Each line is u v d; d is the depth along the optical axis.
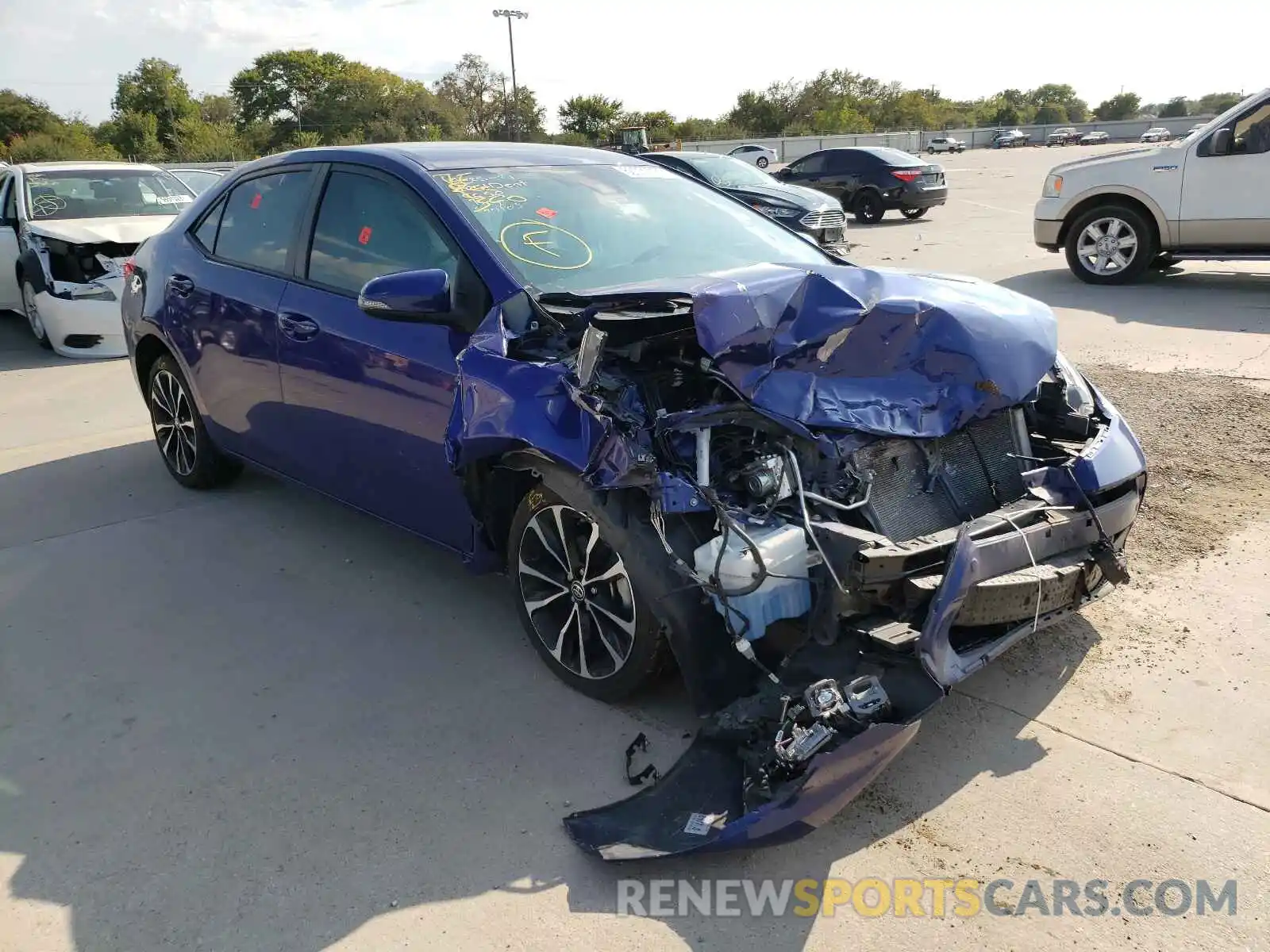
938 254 12.80
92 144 66.44
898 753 2.39
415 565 4.25
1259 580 3.71
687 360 3.00
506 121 72.38
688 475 2.64
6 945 2.26
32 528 4.77
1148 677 3.14
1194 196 9.09
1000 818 2.55
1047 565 2.72
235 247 4.46
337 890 2.39
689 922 2.26
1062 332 7.84
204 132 64.50
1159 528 4.20
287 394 4.03
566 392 2.71
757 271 3.05
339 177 3.96
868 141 60.97
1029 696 3.07
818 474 2.64
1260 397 5.85
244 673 3.41
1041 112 112.44
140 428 6.47
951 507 2.82
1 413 6.93
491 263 3.24
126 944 2.25
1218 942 2.14
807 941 2.20
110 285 8.52
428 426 3.35
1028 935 2.18
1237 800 2.57
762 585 2.48
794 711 2.40
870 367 2.77
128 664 3.49
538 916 2.29
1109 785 2.65
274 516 4.86
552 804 2.67
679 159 13.59
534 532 3.20
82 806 2.73
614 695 3.05
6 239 9.43
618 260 3.52
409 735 3.01
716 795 2.46
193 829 2.62
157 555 4.42
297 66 84.19
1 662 3.53
